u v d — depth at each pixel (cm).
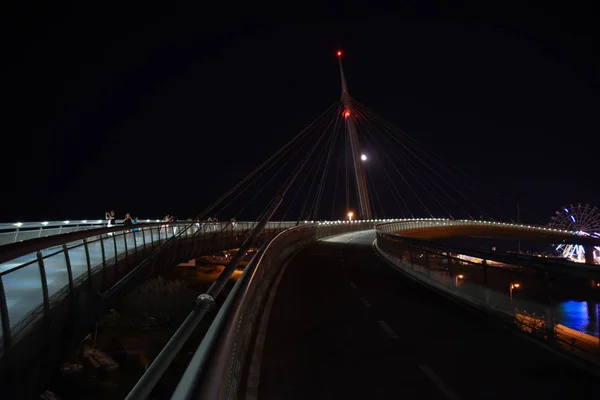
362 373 606
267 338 788
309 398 520
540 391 533
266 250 1304
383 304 1118
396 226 5553
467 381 572
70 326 1070
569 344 730
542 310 806
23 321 850
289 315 982
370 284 1466
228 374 358
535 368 621
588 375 589
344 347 735
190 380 271
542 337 793
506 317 943
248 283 677
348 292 1304
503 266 983
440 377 588
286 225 5703
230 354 369
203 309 494
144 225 2248
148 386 334
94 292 1257
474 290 1131
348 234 5503
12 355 764
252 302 824
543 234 8700
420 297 1223
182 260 2920
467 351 709
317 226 4366
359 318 955
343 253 2734
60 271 1234
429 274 1531
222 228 3766
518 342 764
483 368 623
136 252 1920
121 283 1638
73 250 1645
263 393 534
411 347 734
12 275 1097
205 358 309
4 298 737
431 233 7419
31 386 846
